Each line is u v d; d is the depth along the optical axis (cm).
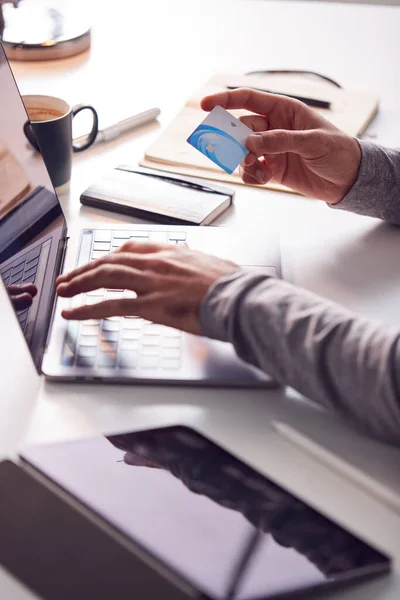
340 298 93
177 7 177
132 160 123
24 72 148
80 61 153
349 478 70
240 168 117
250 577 53
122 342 83
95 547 55
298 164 112
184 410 76
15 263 79
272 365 74
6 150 84
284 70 150
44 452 65
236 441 73
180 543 55
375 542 63
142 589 51
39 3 170
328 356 71
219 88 141
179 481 63
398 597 59
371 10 177
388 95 144
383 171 107
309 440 73
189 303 79
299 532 59
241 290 76
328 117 132
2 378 80
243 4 179
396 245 105
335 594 58
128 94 141
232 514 59
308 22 171
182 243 100
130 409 76
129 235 102
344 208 109
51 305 88
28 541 56
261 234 102
